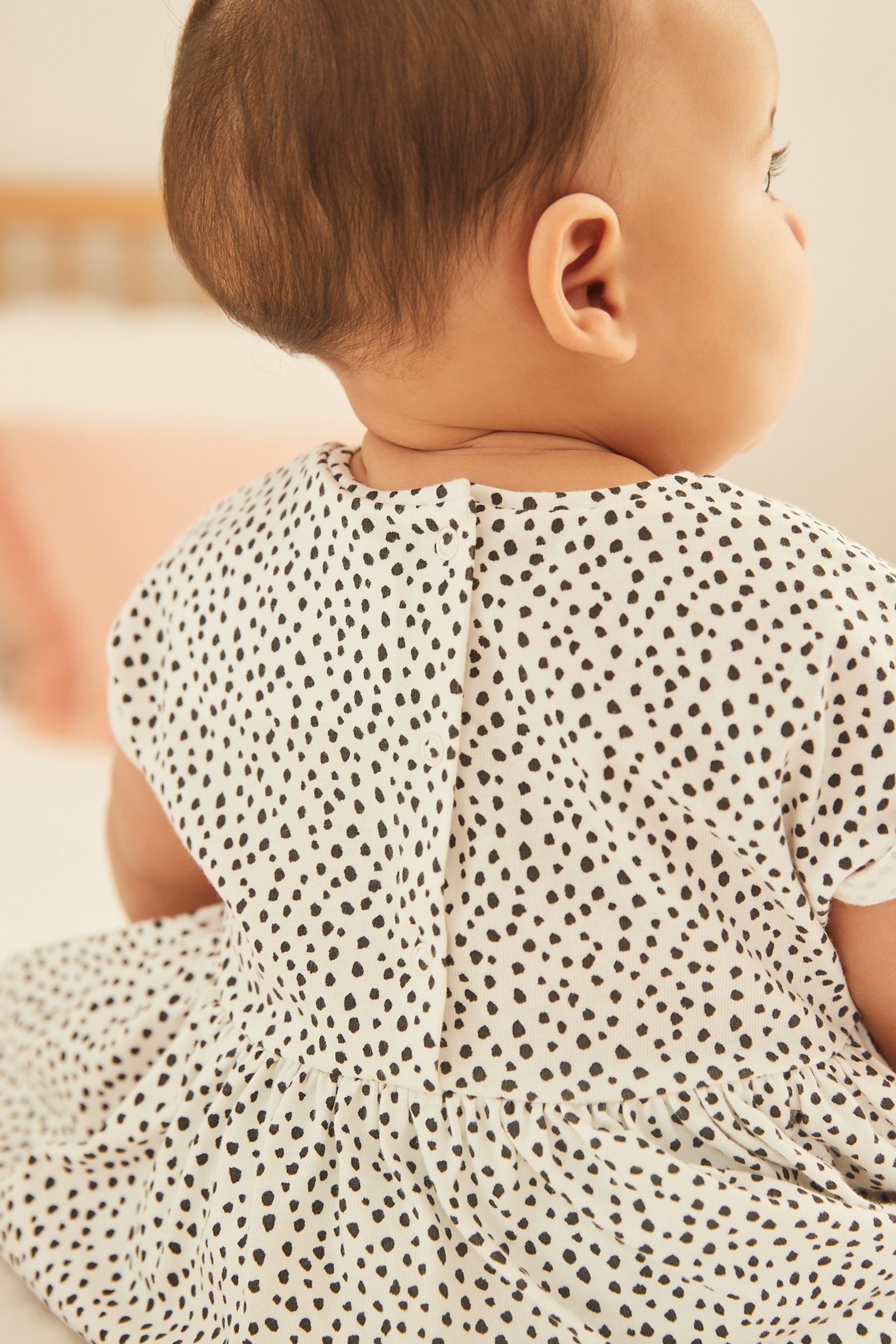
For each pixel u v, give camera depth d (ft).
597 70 1.45
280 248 1.59
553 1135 1.62
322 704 1.74
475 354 1.61
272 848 1.79
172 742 1.96
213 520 2.06
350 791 1.72
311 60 1.46
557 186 1.50
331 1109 1.73
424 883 1.62
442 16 1.41
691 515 1.53
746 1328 1.61
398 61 1.42
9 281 6.77
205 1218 1.78
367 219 1.51
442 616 1.60
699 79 1.51
